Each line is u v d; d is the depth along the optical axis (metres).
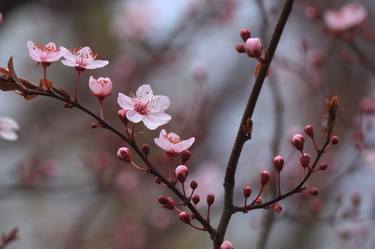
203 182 7.57
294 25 9.16
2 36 8.13
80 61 2.72
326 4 8.62
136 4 8.77
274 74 5.52
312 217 5.46
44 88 2.64
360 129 5.46
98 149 8.45
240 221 9.58
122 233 8.73
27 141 9.63
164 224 8.68
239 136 2.70
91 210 9.54
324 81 6.10
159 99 2.79
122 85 8.80
